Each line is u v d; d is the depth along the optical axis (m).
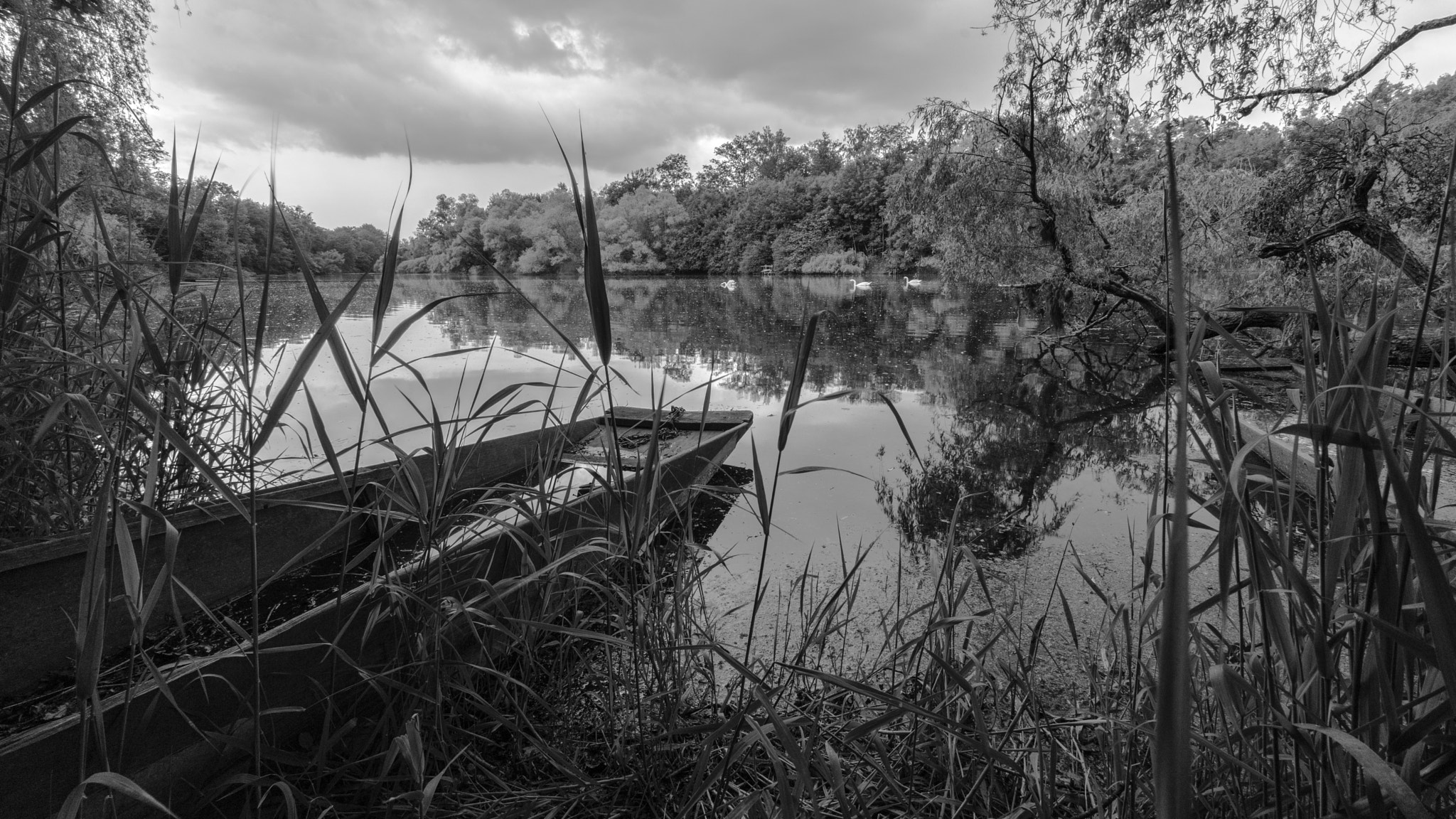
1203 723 1.30
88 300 1.58
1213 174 6.91
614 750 1.44
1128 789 1.15
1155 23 6.07
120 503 0.89
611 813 1.31
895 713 1.11
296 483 2.14
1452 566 0.77
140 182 2.58
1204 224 6.70
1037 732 1.33
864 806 1.15
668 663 1.55
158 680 0.93
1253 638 1.00
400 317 12.23
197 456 0.92
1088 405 5.42
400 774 1.30
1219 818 1.06
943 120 7.32
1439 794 0.73
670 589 2.15
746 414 4.35
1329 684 0.76
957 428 4.69
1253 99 6.04
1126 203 7.67
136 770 1.13
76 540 1.60
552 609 1.78
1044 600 2.20
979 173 7.34
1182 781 0.38
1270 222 6.44
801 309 14.53
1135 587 1.25
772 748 1.05
